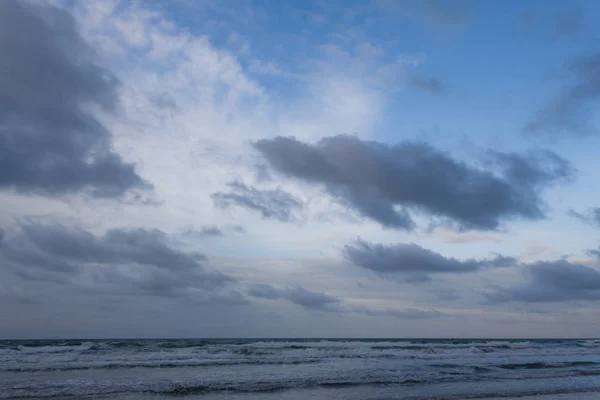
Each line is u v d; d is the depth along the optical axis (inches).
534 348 2026.3
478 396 663.1
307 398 614.9
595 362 1285.7
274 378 784.3
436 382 797.9
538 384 810.2
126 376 801.6
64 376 797.2
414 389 713.0
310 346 1728.6
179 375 824.3
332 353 1408.7
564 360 1353.3
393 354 1411.2
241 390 663.8
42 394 601.0
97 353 1285.7
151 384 685.3
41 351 1325.0
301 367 1007.0
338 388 703.7
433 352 1585.9
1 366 929.5
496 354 1562.5
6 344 1658.5
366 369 973.8
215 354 1302.9
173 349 1440.7
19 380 731.4
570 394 711.7
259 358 1198.9
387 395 650.8
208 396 615.8
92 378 768.3
